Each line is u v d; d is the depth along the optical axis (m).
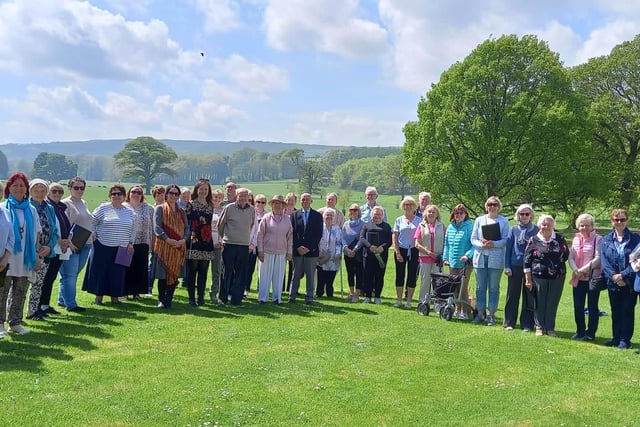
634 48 36.97
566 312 11.91
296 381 6.25
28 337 7.50
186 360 6.86
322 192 82.62
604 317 11.38
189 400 5.52
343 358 7.23
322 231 11.23
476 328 9.37
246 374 6.41
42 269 8.58
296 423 5.10
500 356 7.60
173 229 9.87
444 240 10.93
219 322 9.05
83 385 5.79
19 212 7.52
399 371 6.79
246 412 5.29
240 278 10.62
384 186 89.75
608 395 6.13
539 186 32.72
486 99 32.16
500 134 31.33
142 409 5.23
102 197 61.69
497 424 5.25
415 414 5.43
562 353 7.88
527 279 9.07
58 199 8.95
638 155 37.91
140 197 10.45
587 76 38.59
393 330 8.97
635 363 7.44
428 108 34.69
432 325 9.48
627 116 36.19
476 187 32.81
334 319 9.67
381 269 11.55
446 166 32.59
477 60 32.69
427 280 10.85
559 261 8.94
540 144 30.73
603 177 32.66
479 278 9.91
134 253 10.33
